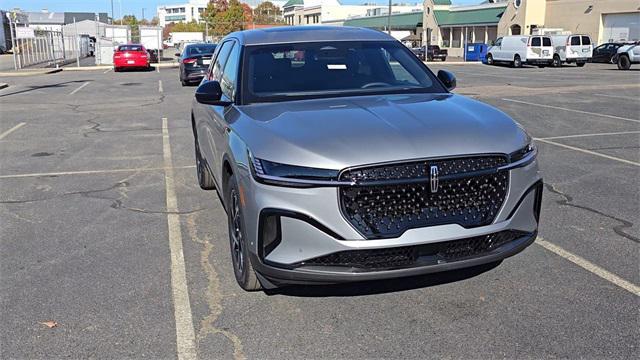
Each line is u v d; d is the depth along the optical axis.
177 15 170.75
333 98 4.71
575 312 3.90
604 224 5.63
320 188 3.48
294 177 3.54
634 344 3.50
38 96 18.92
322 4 98.19
